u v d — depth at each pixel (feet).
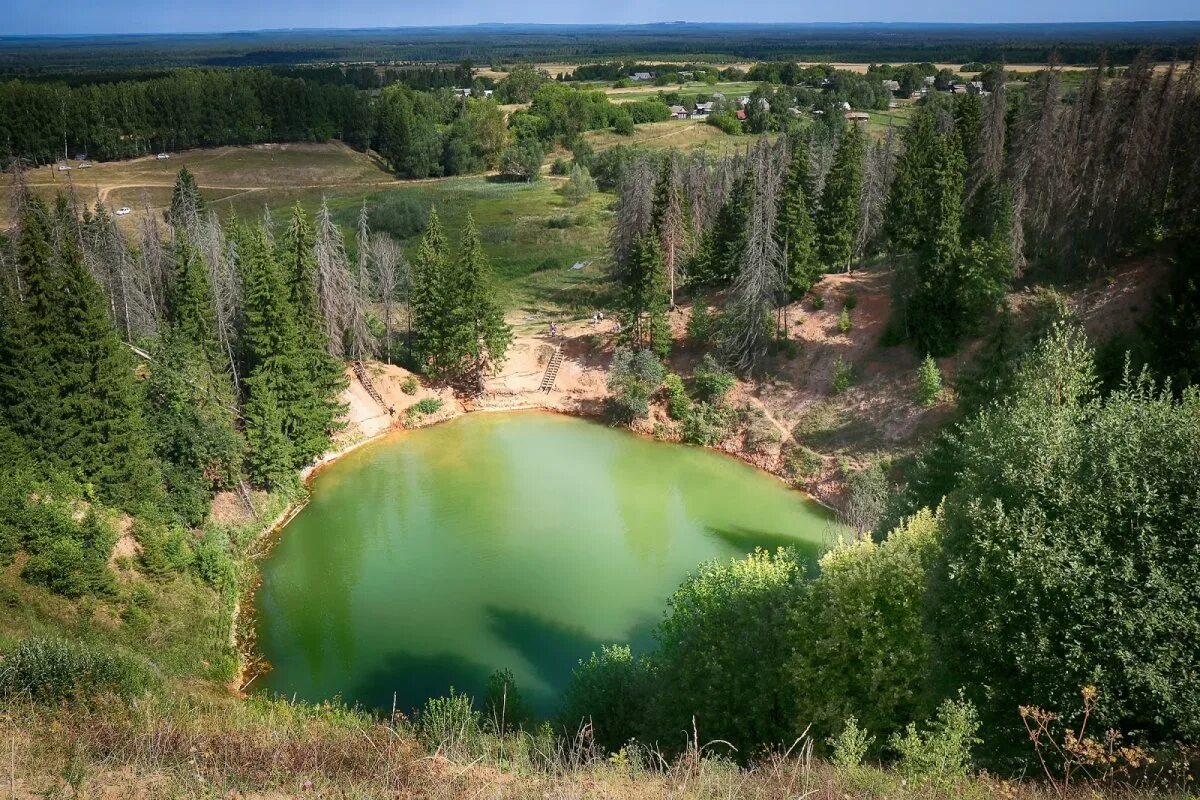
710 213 274.98
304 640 124.77
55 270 130.31
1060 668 58.75
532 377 221.05
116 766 53.52
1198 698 53.88
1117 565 59.16
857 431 175.11
